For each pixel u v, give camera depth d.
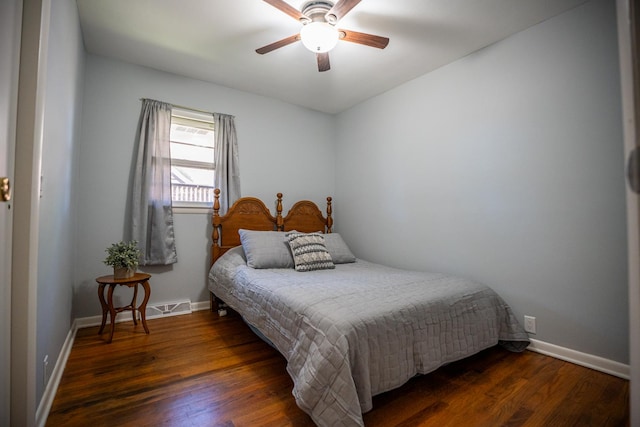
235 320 2.80
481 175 2.48
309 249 2.81
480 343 1.94
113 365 1.90
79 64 2.28
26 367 1.11
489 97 2.44
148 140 2.84
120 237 2.75
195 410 1.45
